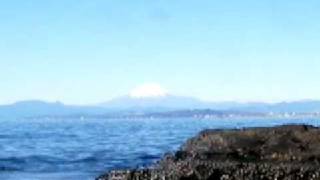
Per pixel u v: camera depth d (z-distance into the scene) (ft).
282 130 86.74
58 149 197.57
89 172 122.52
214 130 91.40
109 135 315.58
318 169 72.90
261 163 77.66
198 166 79.71
